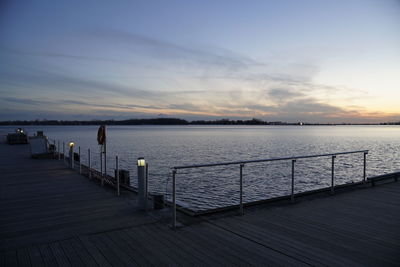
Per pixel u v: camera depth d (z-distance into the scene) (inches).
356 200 196.1
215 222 151.3
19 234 138.5
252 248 117.4
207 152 1109.1
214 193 410.3
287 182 500.4
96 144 1491.1
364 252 113.0
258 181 504.4
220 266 101.9
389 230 138.2
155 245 121.7
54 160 487.8
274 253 112.4
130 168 658.2
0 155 566.6
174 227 143.7
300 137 2495.1
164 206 185.3
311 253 112.3
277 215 162.6
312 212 168.6
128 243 124.7
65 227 148.2
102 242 126.4
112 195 226.5
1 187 260.4
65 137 2261.3
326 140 2021.4
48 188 255.6
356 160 876.0
